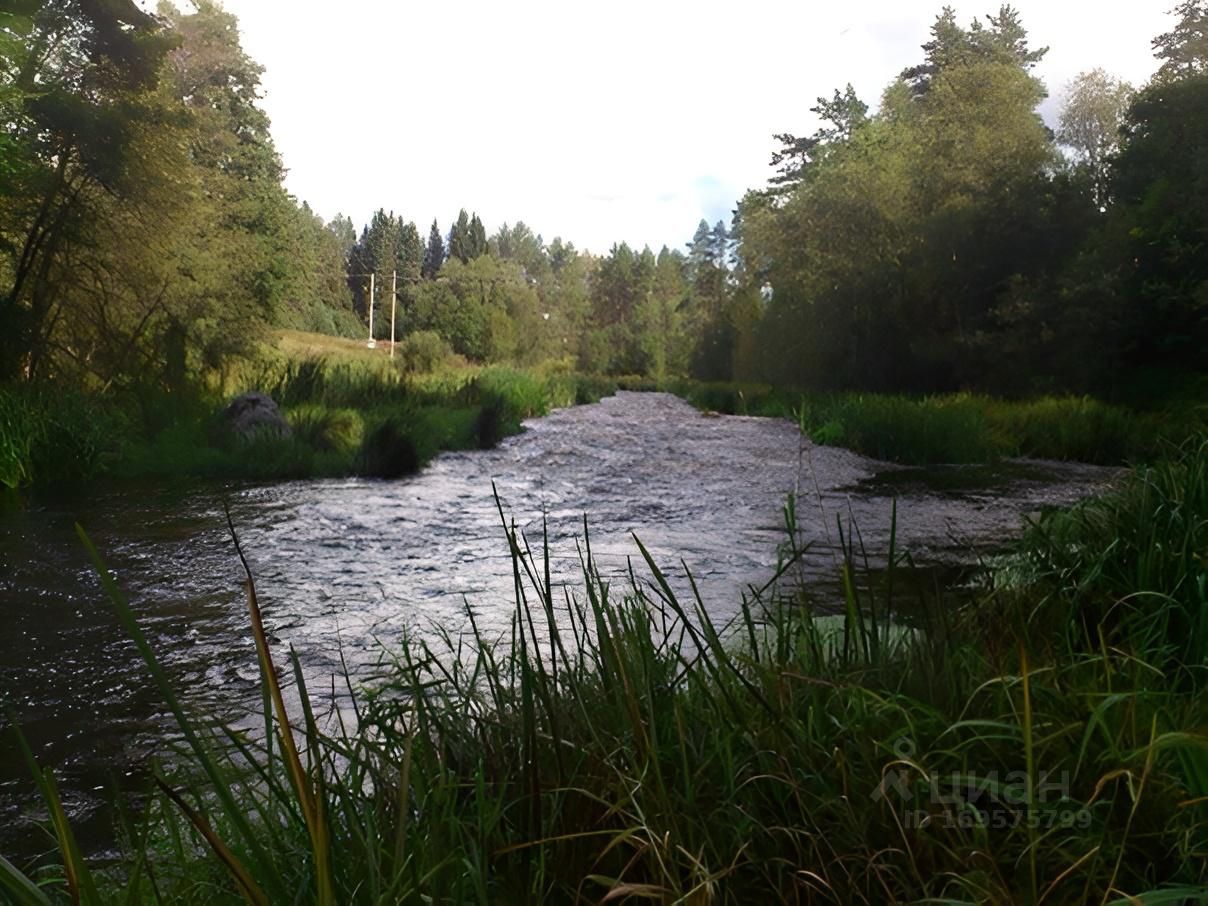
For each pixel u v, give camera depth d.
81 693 3.71
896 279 31.67
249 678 3.87
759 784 1.82
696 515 8.41
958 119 32.88
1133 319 22.69
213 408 14.05
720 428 19.78
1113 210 25.97
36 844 2.48
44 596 5.27
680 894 1.44
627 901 1.64
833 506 8.97
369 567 6.09
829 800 1.67
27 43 13.48
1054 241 27.38
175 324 16.73
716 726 1.90
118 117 14.78
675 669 2.25
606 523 7.93
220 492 9.48
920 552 6.39
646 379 81.00
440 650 4.05
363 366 27.28
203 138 30.12
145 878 1.88
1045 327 24.50
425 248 180.50
